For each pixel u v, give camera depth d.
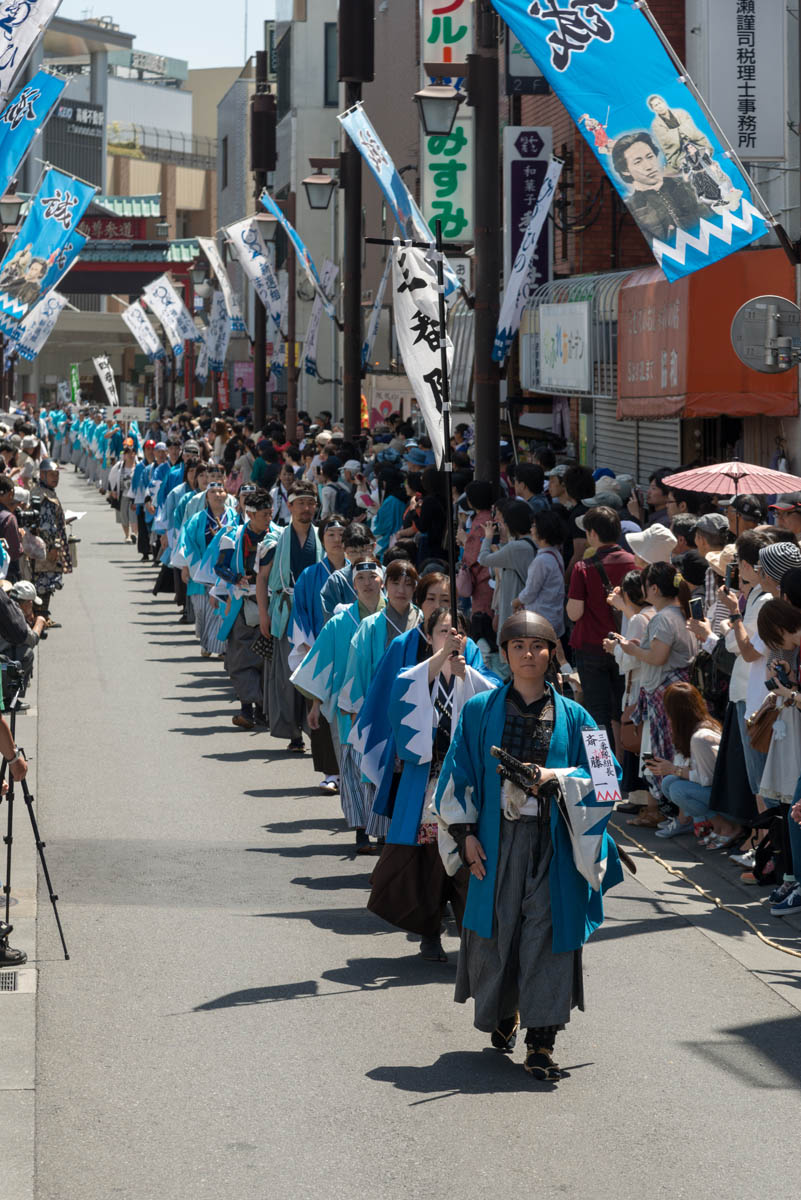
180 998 7.66
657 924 9.00
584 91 11.45
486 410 16.97
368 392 44.00
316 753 11.93
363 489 22.59
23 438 26.97
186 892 9.52
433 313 12.64
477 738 6.80
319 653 10.62
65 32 110.12
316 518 20.91
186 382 63.16
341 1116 6.28
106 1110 6.32
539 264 24.72
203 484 19.55
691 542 11.50
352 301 26.80
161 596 26.11
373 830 9.74
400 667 8.66
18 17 15.45
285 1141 6.04
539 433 27.42
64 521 19.91
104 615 23.59
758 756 9.91
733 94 15.72
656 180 11.48
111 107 125.44
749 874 9.81
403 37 43.66
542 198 17.17
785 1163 5.86
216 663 19.20
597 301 19.58
